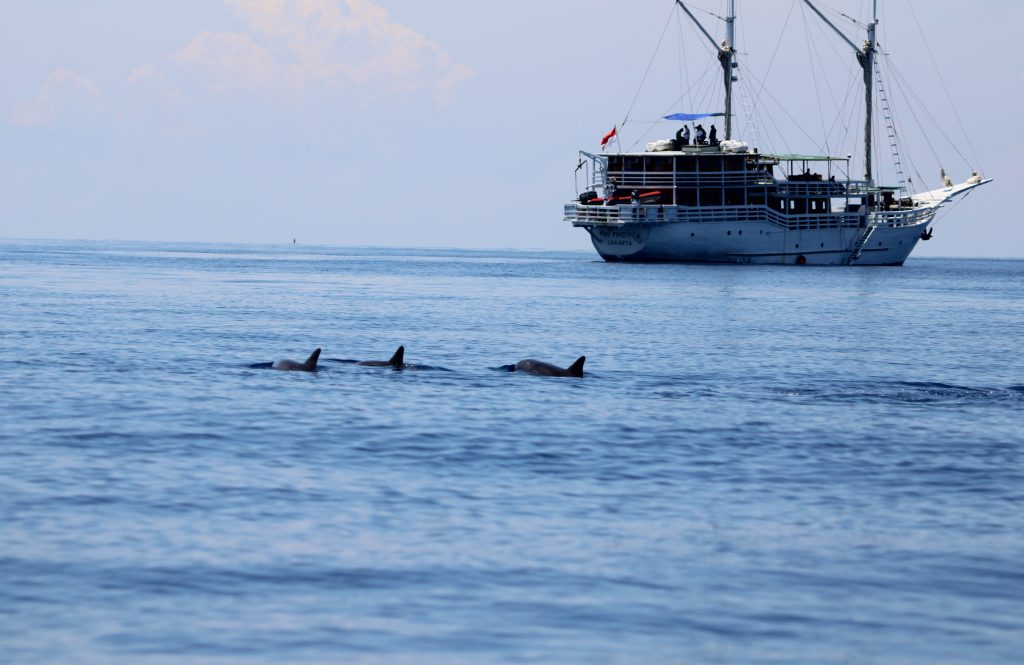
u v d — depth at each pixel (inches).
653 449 4653.1
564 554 3088.1
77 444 4451.3
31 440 4505.4
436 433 4864.7
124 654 2346.2
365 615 2593.5
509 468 4220.0
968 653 2442.2
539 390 6269.7
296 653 2372.0
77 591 2696.9
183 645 2400.3
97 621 2516.0
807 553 3149.6
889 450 4734.3
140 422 4965.6
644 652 2412.6
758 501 3779.5
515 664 2336.4
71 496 3585.1
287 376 6545.3
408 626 2532.0
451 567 2945.4
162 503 3531.0
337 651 2386.8
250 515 3412.9
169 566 2896.2
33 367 6806.1
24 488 3671.3
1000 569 3029.0
